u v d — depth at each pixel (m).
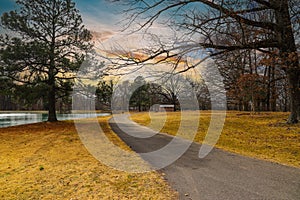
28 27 18.84
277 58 11.62
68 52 20.11
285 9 11.34
